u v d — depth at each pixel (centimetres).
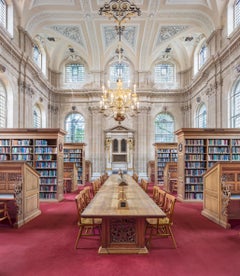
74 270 376
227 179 668
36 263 400
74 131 1866
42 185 988
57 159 1000
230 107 1180
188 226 618
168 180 1213
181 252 444
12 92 1166
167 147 1512
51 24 1436
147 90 1803
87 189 622
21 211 634
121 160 1802
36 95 1507
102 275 360
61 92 1847
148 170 1777
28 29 1300
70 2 1260
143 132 1809
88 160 1795
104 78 1847
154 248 462
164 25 1479
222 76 1241
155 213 416
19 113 1220
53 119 1842
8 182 672
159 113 1881
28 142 1029
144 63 1794
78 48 1733
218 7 1216
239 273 368
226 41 1182
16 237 530
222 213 624
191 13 1349
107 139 1803
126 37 1655
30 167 688
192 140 1003
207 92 1410
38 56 1662
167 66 1903
